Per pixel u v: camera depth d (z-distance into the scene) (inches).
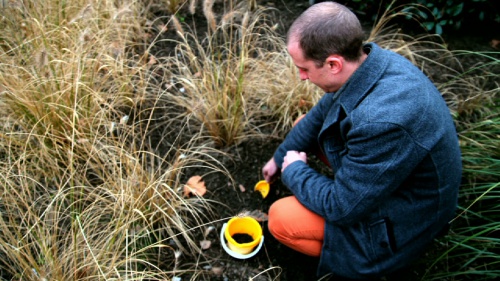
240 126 101.1
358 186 58.5
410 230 64.4
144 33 123.4
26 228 74.6
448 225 70.1
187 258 81.5
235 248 79.7
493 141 94.2
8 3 98.9
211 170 96.8
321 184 67.2
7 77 91.7
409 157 54.8
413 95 55.1
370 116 54.9
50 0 110.0
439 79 120.4
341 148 66.7
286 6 142.8
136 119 104.7
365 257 67.1
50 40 101.0
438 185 59.9
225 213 89.4
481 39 133.0
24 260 74.0
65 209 78.5
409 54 115.0
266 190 91.5
